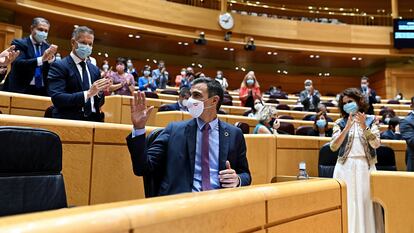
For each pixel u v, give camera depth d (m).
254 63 10.41
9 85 2.39
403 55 9.23
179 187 1.34
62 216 0.51
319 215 1.12
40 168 1.00
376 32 9.30
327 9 10.57
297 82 10.59
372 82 10.50
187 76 6.34
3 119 1.41
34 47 2.45
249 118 3.78
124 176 1.74
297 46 9.04
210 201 0.75
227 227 0.78
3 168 0.93
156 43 8.73
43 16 6.91
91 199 1.62
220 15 8.50
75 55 1.87
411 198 1.51
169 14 8.01
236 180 1.34
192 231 0.68
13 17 6.93
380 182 1.58
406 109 6.71
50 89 1.77
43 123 1.51
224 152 1.44
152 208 0.62
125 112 3.60
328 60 9.96
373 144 2.03
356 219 1.94
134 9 7.59
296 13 10.71
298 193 1.04
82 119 1.82
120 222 0.55
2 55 1.92
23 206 0.94
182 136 1.42
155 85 6.05
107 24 7.34
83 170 1.61
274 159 2.62
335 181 1.27
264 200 0.90
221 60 10.16
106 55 8.88
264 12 10.57
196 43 8.20
